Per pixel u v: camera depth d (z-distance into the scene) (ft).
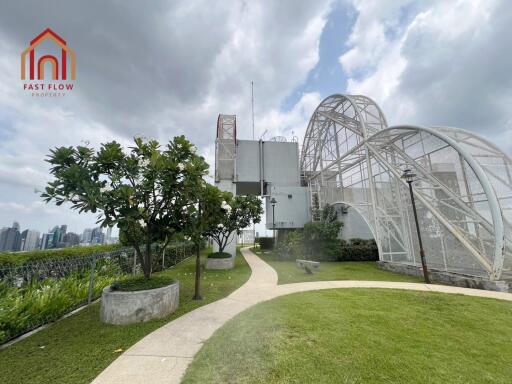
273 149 76.79
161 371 9.27
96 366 9.65
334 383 8.45
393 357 10.28
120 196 15.89
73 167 14.84
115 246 30.50
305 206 72.59
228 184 66.54
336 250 50.03
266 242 92.22
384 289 23.93
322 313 16.25
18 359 10.20
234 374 9.04
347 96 58.03
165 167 17.87
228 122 72.08
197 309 17.48
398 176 38.42
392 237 41.06
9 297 13.30
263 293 22.41
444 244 31.68
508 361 10.05
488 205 25.66
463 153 27.73
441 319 15.17
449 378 8.78
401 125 36.52
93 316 15.92
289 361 9.95
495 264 23.68
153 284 16.88
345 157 58.18
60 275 18.52
